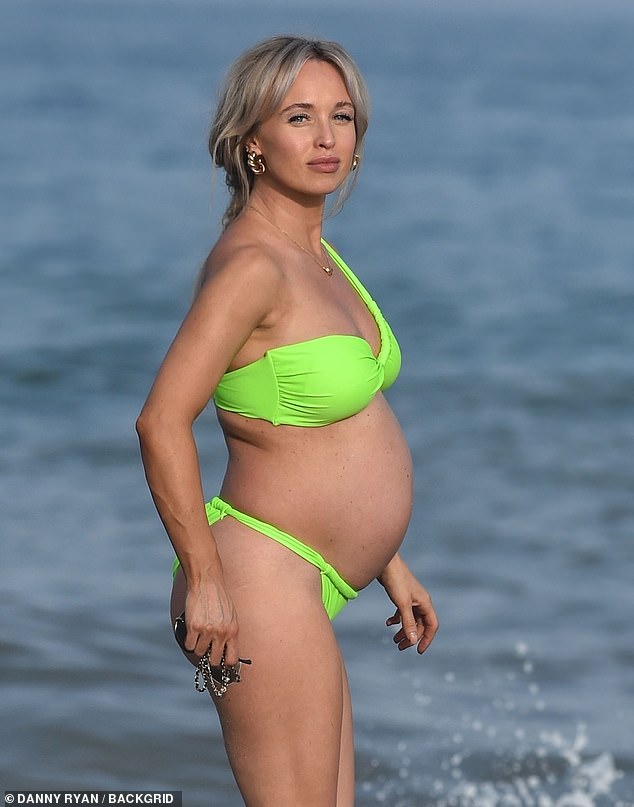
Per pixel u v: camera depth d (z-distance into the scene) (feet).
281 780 28.50
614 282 169.58
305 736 28.45
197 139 338.95
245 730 28.53
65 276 161.89
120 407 104.22
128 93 527.40
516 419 104.22
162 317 139.44
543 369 121.60
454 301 155.12
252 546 28.94
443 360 125.08
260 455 29.50
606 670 57.82
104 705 51.11
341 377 28.71
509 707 53.67
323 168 29.63
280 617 28.37
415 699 54.03
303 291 29.07
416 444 96.37
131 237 194.08
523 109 505.25
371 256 185.37
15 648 55.47
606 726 52.29
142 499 80.02
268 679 28.22
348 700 30.91
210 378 27.58
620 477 88.84
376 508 29.96
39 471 85.81
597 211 240.12
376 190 261.65
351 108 30.30
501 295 159.43
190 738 49.11
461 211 235.20
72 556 68.44
